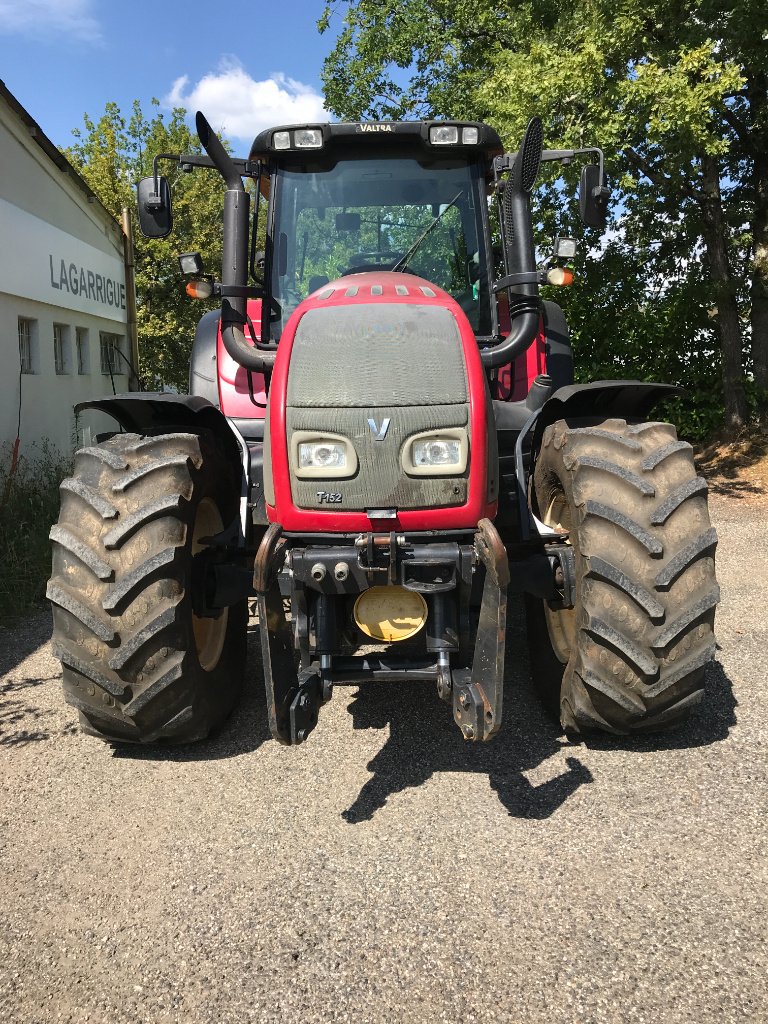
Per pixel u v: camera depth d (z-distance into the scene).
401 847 2.55
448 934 2.15
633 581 2.80
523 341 3.46
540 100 8.78
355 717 3.54
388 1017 1.90
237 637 3.61
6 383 9.35
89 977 2.07
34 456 10.09
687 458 2.98
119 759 3.24
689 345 11.51
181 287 25.50
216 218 26.03
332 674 2.79
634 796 2.79
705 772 2.92
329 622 2.78
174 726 3.06
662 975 1.99
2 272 9.15
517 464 3.37
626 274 11.61
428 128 3.75
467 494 2.73
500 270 4.09
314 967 2.06
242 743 3.34
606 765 3.01
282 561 2.73
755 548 6.50
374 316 2.88
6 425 9.33
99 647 2.91
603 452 3.00
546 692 3.46
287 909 2.28
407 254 3.90
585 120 8.94
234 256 3.57
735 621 4.65
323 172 3.91
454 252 3.91
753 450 10.09
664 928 2.14
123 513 2.94
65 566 2.94
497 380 3.88
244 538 3.34
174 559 2.88
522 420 3.87
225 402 3.99
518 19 11.02
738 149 10.67
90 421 12.52
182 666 2.93
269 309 3.89
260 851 2.57
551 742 3.22
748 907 2.21
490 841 2.56
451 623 2.74
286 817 2.76
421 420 2.70
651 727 3.05
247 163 3.93
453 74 17.36
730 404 10.58
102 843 2.65
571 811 2.71
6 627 5.20
